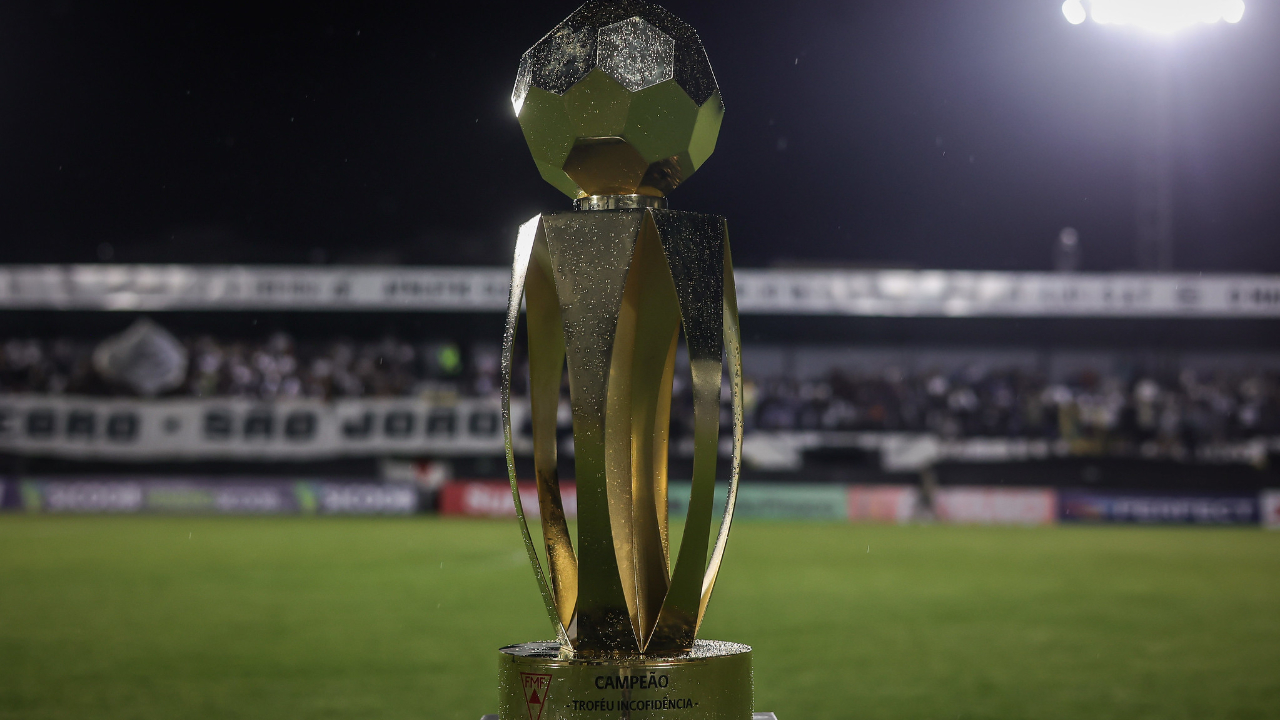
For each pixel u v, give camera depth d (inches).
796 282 849.5
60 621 293.1
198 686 207.9
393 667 227.3
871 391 952.3
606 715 52.0
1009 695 202.4
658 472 60.4
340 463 872.9
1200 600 347.6
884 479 836.0
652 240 56.6
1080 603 338.6
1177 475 816.3
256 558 469.4
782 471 836.0
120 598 341.4
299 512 840.9
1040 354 979.3
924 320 981.8
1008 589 376.2
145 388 906.1
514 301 56.4
